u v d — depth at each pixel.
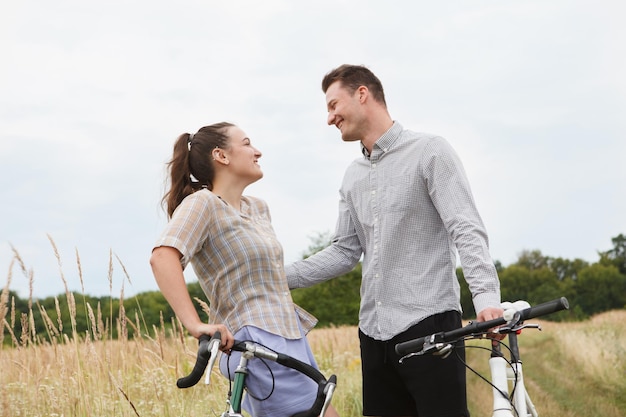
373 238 4.30
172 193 3.96
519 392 3.73
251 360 3.52
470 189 4.11
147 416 5.55
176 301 3.36
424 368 4.05
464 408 4.04
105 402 5.43
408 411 4.30
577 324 24.02
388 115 4.43
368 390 4.34
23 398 5.36
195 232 3.52
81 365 5.55
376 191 4.31
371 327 4.30
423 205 4.20
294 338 3.60
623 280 83.75
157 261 3.42
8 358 5.50
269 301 3.62
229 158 3.85
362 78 4.38
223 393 6.03
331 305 37.31
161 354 5.84
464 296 49.94
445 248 4.18
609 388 11.00
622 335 16.92
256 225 3.77
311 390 3.59
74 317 5.44
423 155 4.18
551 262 92.19
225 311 3.65
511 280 88.69
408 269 4.18
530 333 23.20
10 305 5.51
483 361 14.53
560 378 12.22
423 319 4.10
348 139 4.45
